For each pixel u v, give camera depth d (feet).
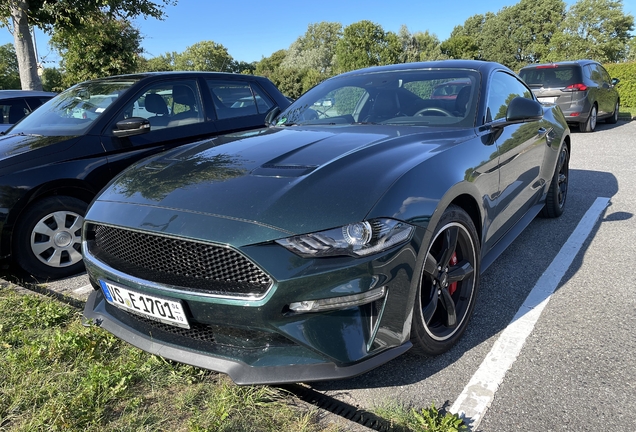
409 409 6.40
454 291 8.18
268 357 6.22
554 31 229.86
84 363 7.23
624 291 9.76
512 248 12.56
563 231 13.73
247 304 5.92
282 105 18.44
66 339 7.55
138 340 7.05
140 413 6.20
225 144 9.13
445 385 6.93
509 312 9.09
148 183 7.67
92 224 7.69
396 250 6.25
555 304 9.33
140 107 13.98
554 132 13.69
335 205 6.17
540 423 6.03
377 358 6.28
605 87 38.22
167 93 14.87
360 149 7.85
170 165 8.25
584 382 6.84
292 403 6.37
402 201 6.50
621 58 178.40
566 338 8.05
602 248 12.23
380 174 6.81
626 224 14.01
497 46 245.24
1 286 10.28
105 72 61.41
